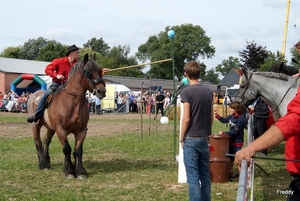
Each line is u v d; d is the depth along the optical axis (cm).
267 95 743
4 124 2277
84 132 846
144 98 3797
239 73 797
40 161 938
